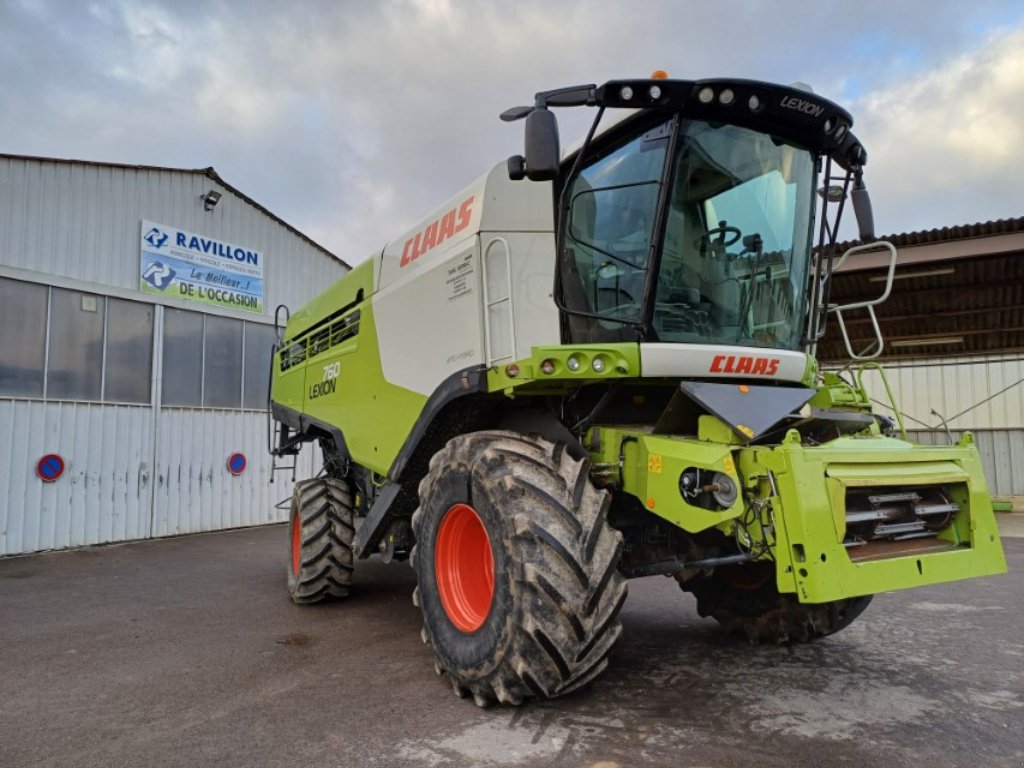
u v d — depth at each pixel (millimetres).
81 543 10445
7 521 9664
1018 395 16781
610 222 3824
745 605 4609
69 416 10430
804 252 4219
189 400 12109
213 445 12414
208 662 4508
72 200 10602
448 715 3412
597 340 3850
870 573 2939
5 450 9703
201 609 6160
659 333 3693
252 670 4309
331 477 6766
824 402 4461
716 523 3068
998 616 5422
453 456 3742
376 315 5320
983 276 12391
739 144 3812
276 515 13430
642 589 6539
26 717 3574
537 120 3270
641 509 3994
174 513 11719
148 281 11531
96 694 3922
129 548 10367
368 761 2932
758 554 3025
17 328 9930
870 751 2961
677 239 3721
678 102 3467
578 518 3115
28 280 10039
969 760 2879
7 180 9875
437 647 3715
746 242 3951
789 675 3982
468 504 3527
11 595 6938
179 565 8781
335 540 6062
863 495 3119
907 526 3240
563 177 4066
